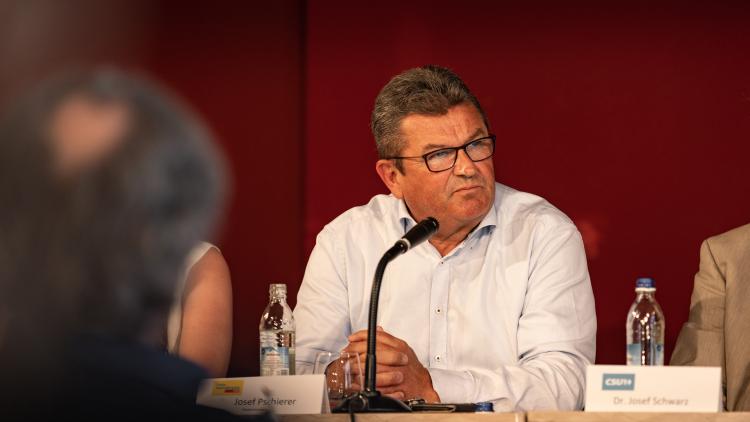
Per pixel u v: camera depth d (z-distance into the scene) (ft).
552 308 22.03
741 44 29.73
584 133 30.35
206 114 32.71
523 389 19.44
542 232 22.98
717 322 22.15
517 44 30.86
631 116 30.14
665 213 29.89
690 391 13.65
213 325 19.57
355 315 23.85
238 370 32.71
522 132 30.63
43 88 4.95
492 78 30.89
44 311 5.17
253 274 32.78
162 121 5.08
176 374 6.15
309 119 32.24
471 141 22.16
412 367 19.16
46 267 4.94
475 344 22.75
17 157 4.81
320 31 32.24
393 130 22.65
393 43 31.76
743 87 29.60
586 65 30.45
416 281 23.44
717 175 29.68
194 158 5.17
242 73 32.99
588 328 22.12
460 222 22.57
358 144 32.01
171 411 6.11
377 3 31.94
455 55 31.22
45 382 5.71
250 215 32.76
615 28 30.35
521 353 22.11
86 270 5.01
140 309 5.30
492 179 22.45
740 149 29.60
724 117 29.71
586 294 22.49
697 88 29.89
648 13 30.22
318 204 32.14
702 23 29.94
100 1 31.78
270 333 20.25
